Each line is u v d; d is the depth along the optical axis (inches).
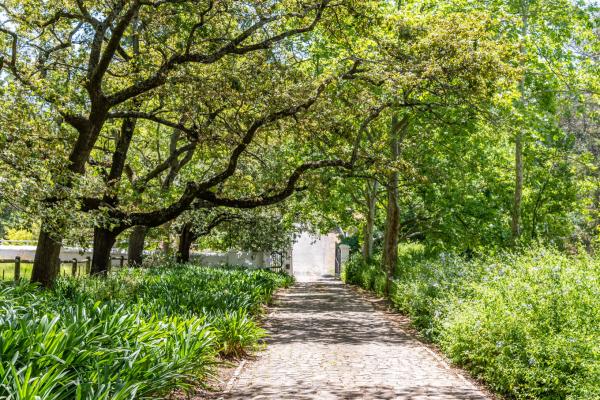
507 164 1195.3
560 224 1125.7
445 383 385.7
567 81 928.3
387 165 794.8
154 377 267.0
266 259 1831.9
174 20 651.5
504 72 678.5
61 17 677.3
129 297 547.5
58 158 496.7
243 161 916.6
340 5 676.1
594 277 396.2
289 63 818.8
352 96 788.0
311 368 428.5
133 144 1139.3
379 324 708.7
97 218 548.4
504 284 444.1
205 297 546.9
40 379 196.5
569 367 306.8
